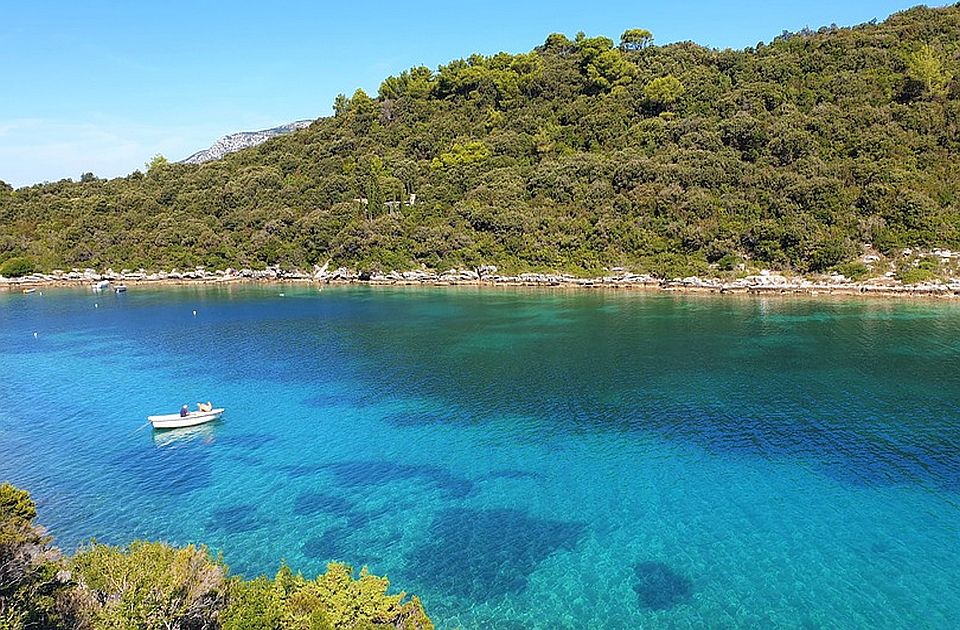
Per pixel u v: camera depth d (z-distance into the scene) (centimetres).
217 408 5016
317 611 1794
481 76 15975
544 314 8600
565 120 14188
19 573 1878
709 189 10744
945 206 9181
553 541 3016
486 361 6262
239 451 4156
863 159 10000
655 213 10812
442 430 4450
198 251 13688
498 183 12669
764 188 10400
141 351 7069
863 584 2630
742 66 13588
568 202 11869
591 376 5625
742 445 4028
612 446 4094
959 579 2645
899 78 11475
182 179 16212
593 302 9300
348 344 7206
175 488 3631
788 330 7056
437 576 2750
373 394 5297
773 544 2933
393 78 17875
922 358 5750
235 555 2939
